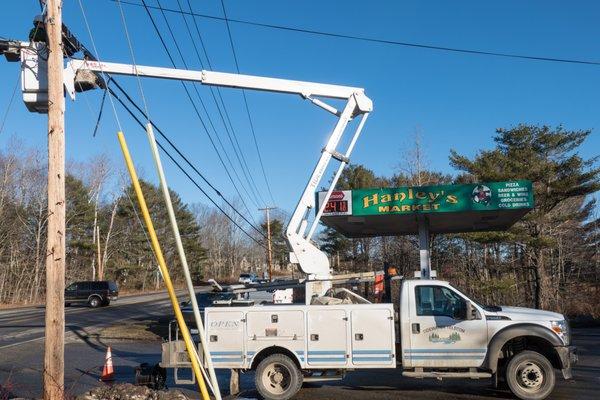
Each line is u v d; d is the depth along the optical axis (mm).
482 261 39906
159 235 78562
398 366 11227
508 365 10602
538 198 32375
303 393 11602
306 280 12367
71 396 10172
